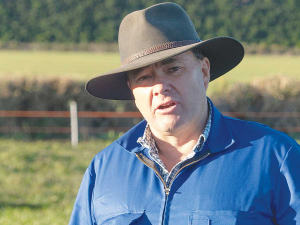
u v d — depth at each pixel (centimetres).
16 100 1552
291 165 228
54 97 1563
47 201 848
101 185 264
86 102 1568
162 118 244
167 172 251
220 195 230
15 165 1112
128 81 281
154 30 242
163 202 241
